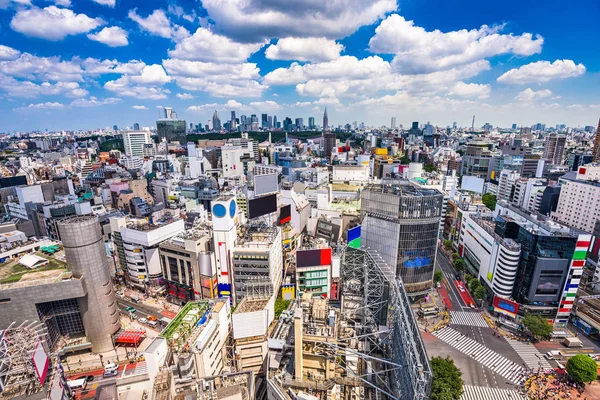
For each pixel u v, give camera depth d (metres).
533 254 118.00
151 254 145.25
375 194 133.88
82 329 112.44
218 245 128.00
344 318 95.56
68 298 103.50
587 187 191.62
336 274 123.94
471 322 128.25
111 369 101.25
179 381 71.88
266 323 93.25
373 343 92.38
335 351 73.38
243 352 93.00
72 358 110.06
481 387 94.94
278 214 174.38
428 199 125.44
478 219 168.38
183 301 143.25
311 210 198.12
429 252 130.62
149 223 161.38
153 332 123.38
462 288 155.50
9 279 104.00
